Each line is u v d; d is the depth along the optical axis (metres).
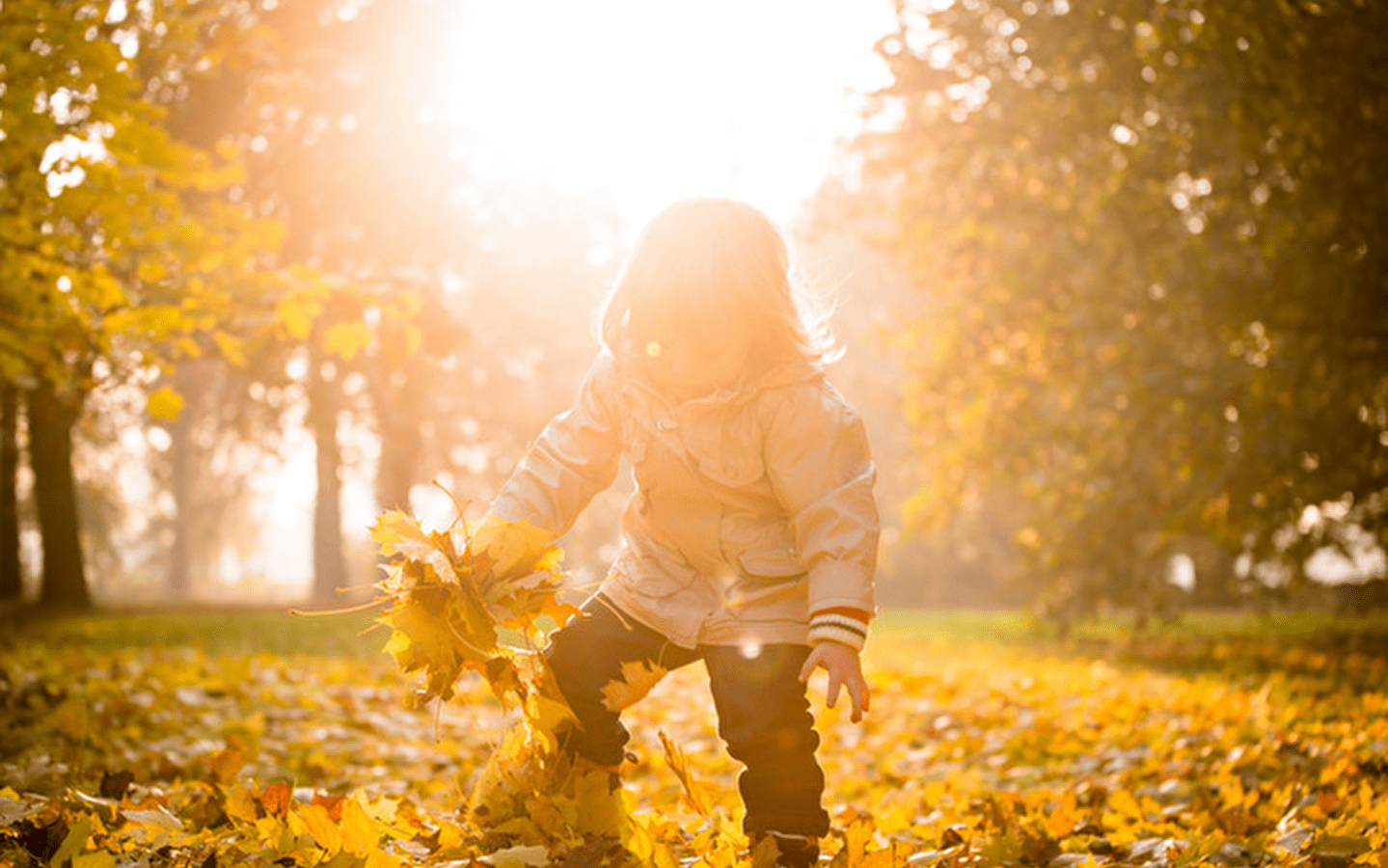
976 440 13.85
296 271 6.91
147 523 53.50
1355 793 4.12
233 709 6.40
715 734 6.49
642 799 4.71
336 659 10.76
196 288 6.61
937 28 12.25
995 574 40.16
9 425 22.33
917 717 7.18
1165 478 12.85
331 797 3.01
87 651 10.31
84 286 6.29
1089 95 11.57
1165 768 4.96
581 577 38.94
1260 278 11.22
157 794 3.36
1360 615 16.17
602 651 2.86
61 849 2.49
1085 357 12.73
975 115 12.43
